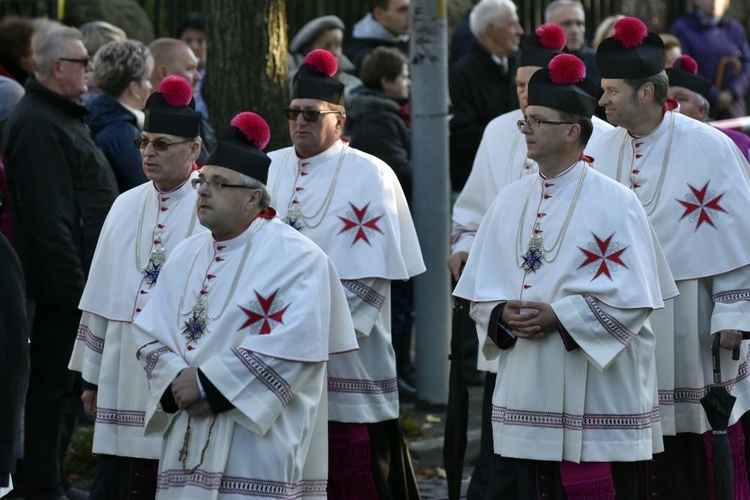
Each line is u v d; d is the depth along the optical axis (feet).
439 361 62.69
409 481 47.85
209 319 37.01
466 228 51.67
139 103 54.60
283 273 36.83
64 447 51.19
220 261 37.47
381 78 63.93
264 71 58.54
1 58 56.39
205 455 36.19
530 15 89.35
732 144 44.96
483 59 66.74
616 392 39.34
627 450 39.19
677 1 96.27
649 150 45.14
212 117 58.75
